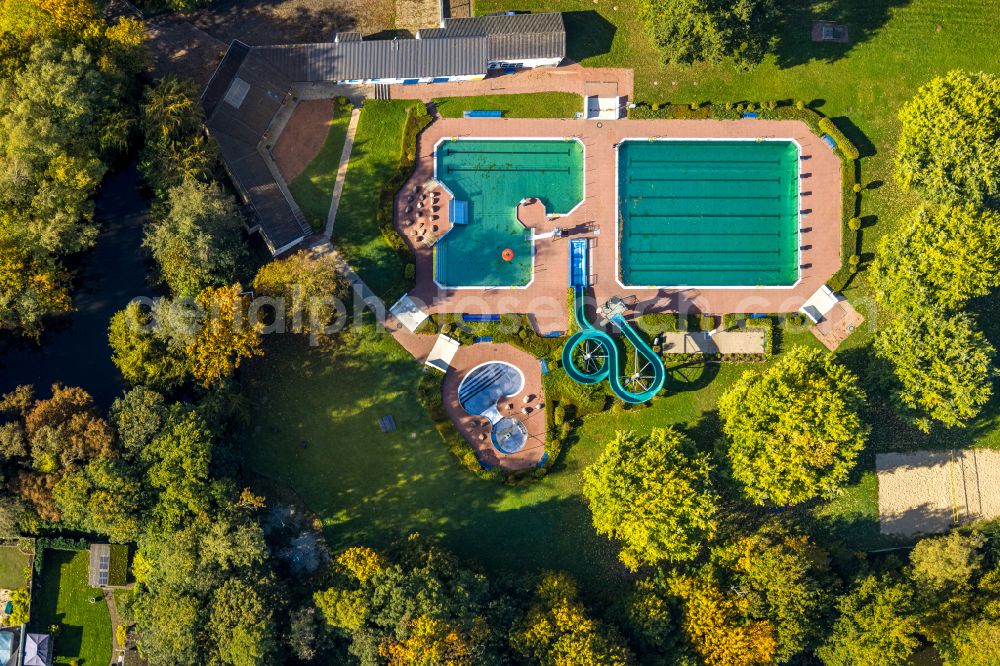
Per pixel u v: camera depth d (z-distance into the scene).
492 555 85.69
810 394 79.62
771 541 81.38
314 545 84.56
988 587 80.69
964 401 79.81
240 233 82.31
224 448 78.81
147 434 76.44
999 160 79.81
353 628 75.12
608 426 87.12
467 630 75.62
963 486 87.25
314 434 85.25
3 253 74.94
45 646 80.94
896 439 87.31
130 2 85.38
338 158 86.69
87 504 74.75
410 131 86.56
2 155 74.81
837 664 80.19
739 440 81.00
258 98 83.19
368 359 85.94
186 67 86.31
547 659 76.19
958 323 80.69
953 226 80.12
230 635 74.00
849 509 87.25
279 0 87.38
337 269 85.88
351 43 84.88
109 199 85.25
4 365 84.31
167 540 75.62
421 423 86.06
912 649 80.25
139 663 80.88
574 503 86.38
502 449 86.38
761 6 80.88
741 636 76.88
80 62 75.19
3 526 75.69
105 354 84.50
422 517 85.62
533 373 87.19
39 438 74.62
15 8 75.38
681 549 80.06
